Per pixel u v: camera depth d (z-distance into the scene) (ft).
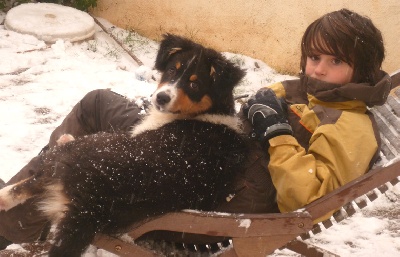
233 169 9.44
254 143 9.84
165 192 8.70
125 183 8.51
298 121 10.01
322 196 8.87
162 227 8.96
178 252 9.93
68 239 8.35
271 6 23.76
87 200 8.38
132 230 8.94
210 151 9.34
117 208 8.50
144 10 26.25
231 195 9.39
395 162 8.76
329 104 9.87
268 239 8.97
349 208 9.46
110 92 11.52
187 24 25.66
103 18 27.20
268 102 9.66
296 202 8.99
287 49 23.88
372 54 9.82
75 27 23.95
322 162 9.21
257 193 9.56
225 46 25.30
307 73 10.19
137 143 9.18
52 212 8.72
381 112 10.89
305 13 23.02
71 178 8.54
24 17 24.00
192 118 10.12
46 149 11.38
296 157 8.93
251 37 24.64
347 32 9.51
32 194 9.38
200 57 10.23
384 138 10.43
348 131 9.26
